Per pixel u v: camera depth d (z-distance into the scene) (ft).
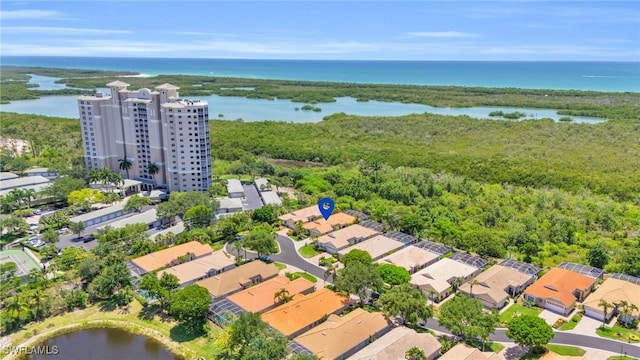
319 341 287.48
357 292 342.85
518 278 378.73
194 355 295.28
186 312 312.09
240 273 382.01
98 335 317.63
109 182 595.47
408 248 438.81
